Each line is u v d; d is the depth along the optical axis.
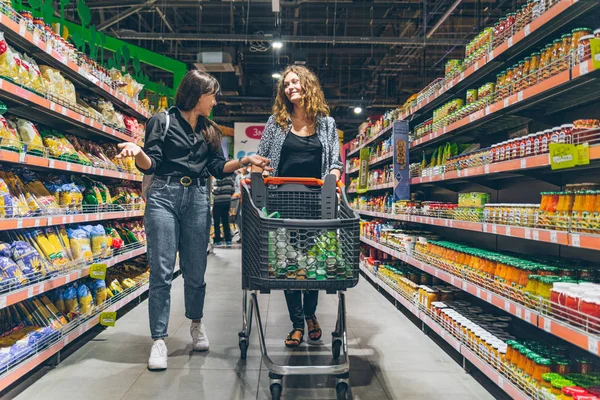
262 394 2.22
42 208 2.76
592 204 1.82
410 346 3.03
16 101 2.67
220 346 2.98
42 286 2.42
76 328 2.79
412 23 10.24
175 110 2.71
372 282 5.65
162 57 7.46
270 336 3.22
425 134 4.43
